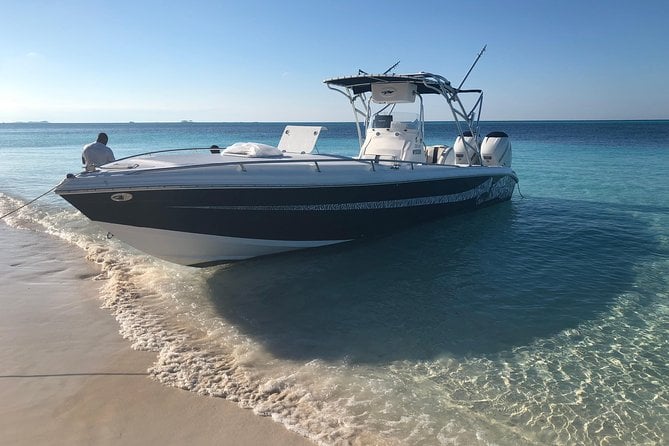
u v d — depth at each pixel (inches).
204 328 193.6
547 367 168.2
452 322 203.0
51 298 221.1
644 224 374.0
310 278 253.3
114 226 222.8
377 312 212.8
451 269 269.3
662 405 146.9
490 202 420.8
